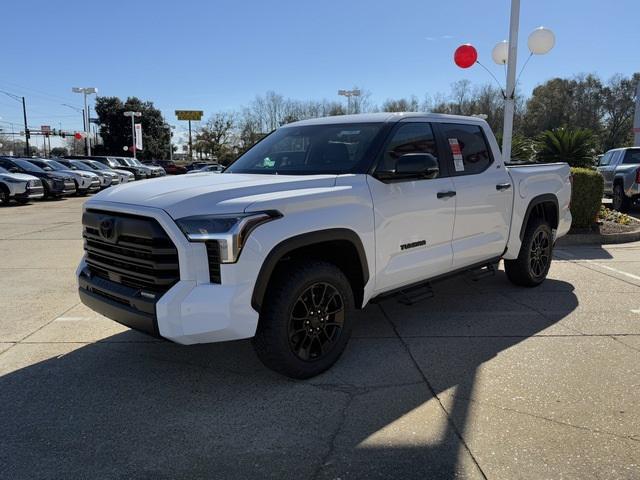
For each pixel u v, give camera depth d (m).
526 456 2.73
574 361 3.94
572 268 7.18
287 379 3.68
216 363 3.97
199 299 3.08
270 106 60.06
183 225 3.11
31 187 18.59
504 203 5.26
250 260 3.15
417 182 4.26
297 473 2.62
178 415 3.19
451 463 2.68
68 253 8.62
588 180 9.41
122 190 3.64
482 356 4.07
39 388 3.57
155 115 75.19
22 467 2.67
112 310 3.47
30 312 5.29
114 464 2.70
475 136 5.15
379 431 2.99
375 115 4.53
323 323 3.69
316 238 3.47
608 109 77.12
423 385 3.57
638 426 3.01
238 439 2.92
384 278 4.03
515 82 10.42
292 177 3.75
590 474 2.57
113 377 3.74
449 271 4.77
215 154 67.12
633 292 5.90
